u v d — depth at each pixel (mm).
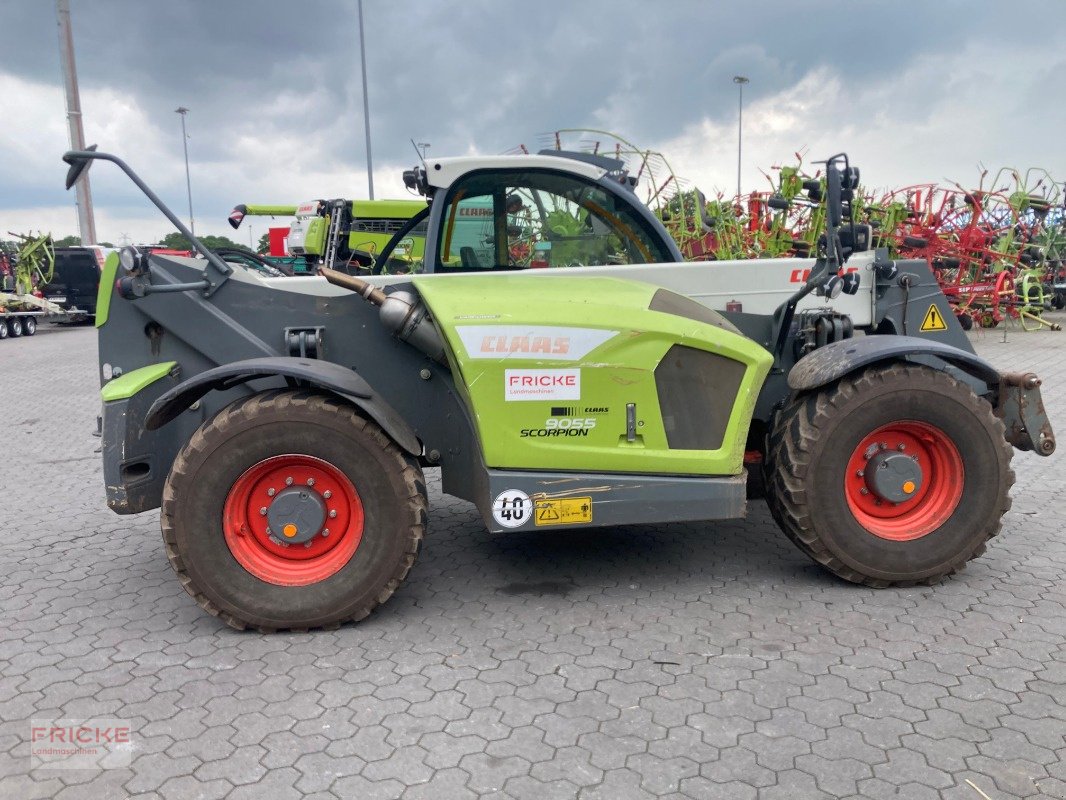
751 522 4840
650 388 3537
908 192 12656
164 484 3523
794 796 2346
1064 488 5391
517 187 5207
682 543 4477
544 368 3457
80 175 3590
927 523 3748
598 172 5223
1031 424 4039
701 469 3605
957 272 13273
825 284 3793
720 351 3578
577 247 5359
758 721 2719
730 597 3732
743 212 11820
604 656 3188
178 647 3326
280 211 17641
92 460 7023
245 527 3426
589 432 3523
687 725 2703
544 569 4137
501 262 5266
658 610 3609
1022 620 3428
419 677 3051
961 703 2799
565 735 2660
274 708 2848
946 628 3365
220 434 3275
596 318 3502
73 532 4926
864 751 2547
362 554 3396
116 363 3869
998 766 2461
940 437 3699
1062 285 16984
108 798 2383
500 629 3449
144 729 2730
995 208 13977
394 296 3691
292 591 3379
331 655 3236
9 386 11891
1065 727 2648
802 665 3084
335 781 2443
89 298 24516
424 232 6301
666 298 3855
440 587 3924
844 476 3650
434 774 2469
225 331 3836
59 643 3381
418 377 3865
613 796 2361
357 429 3338
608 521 3553
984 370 3941
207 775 2479
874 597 3695
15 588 4012
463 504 5320
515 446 3475
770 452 3828
